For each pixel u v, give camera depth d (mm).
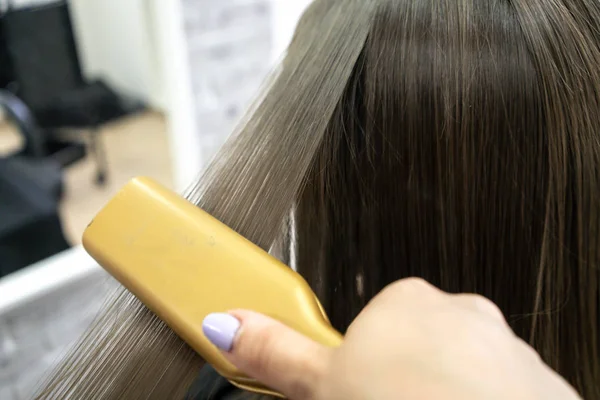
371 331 243
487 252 388
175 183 1394
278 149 339
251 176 335
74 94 1543
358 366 235
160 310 298
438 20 337
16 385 788
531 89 336
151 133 1529
